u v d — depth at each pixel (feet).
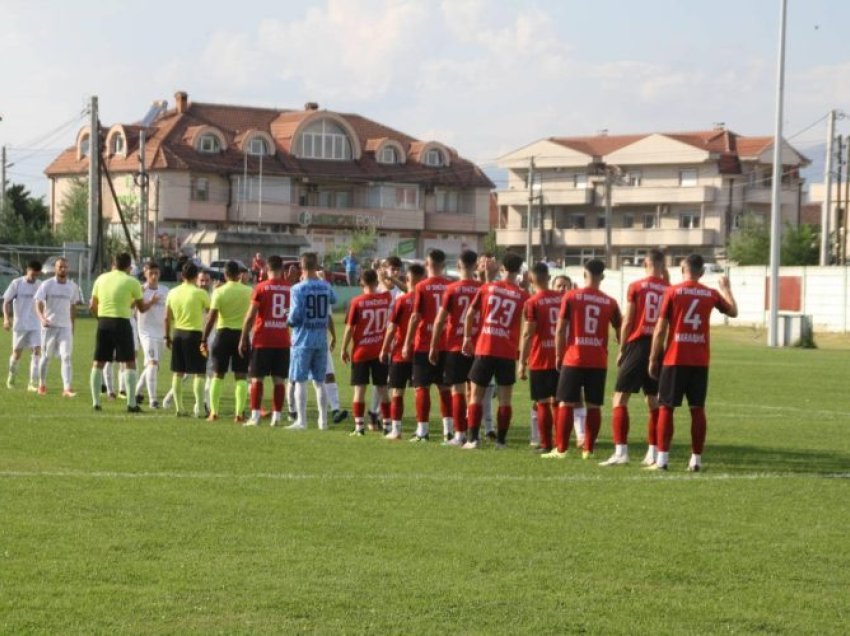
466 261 67.67
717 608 33.88
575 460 61.82
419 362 69.15
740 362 147.74
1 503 46.24
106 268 274.36
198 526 42.70
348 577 36.22
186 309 78.64
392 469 57.06
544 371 65.21
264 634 30.73
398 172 407.23
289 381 80.23
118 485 50.62
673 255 407.03
